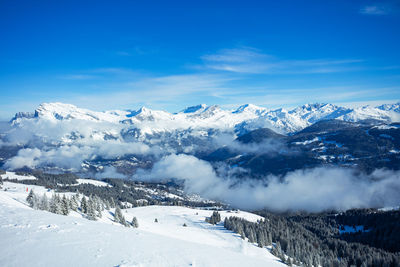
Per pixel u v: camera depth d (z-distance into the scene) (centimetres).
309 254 9744
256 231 12294
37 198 7838
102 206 11281
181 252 3023
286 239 11625
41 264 2197
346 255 11488
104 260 2388
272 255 9788
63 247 2647
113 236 3341
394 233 14112
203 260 2839
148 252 2812
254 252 9662
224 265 2805
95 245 2820
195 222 14788
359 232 16025
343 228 17988
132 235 3591
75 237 3055
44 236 2977
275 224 15588
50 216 4203
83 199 9194
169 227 12838
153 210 18425
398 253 11112
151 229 10619
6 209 4591
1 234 2969
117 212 9931
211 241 10625
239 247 10088
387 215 17388
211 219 14600
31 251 2473
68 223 3762
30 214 4219
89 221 4272
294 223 17650
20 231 3123
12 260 2245
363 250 11919
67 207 8012
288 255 9988
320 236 16262
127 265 2292
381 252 11219
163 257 2711
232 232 12525
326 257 10244
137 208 19388
